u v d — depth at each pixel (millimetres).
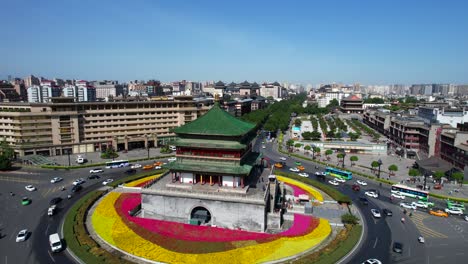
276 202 101000
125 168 153750
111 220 89750
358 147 197500
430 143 174000
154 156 177625
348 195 119062
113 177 137375
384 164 167625
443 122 189000
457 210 102500
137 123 196125
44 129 169125
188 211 90062
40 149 169375
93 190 119188
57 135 173000
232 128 94500
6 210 99625
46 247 76812
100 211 95875
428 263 72750
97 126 185125
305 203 106812
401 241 83125
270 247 75812
